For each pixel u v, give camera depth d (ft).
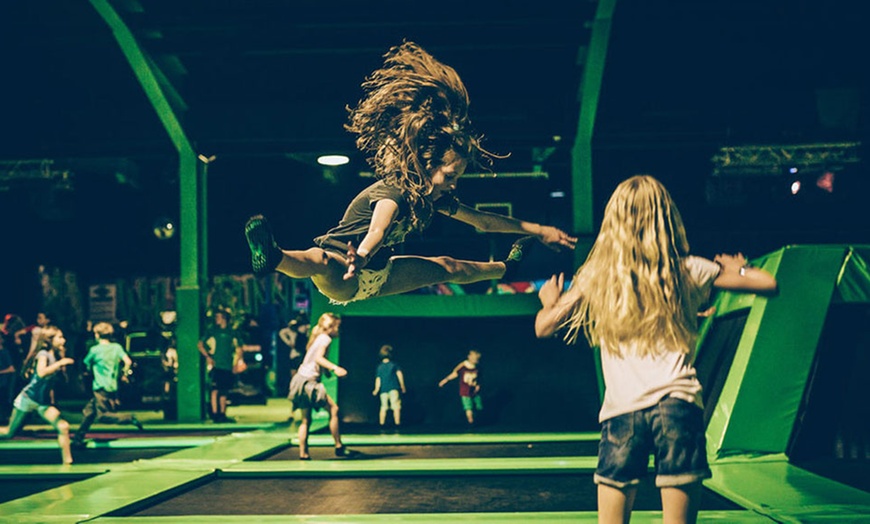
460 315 51.80
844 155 54.24
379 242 10.96
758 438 28.89
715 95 52.75
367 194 11.90
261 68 52.03
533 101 51.62
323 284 11.43
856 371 31.14
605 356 10.97
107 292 76.23
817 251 29.66
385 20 46.14
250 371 70.49
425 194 11.77
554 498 22.94
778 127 51.98
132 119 53.52
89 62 52.80
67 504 21.85
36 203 68.80
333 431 33.06
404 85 12.14
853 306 31.50
